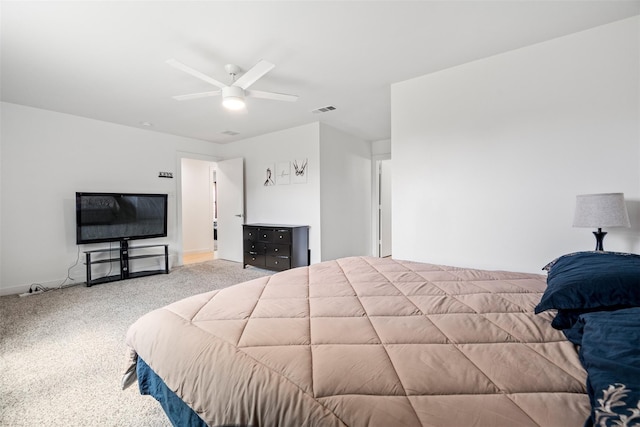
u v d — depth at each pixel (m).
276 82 2.88
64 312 2.79
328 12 1.84
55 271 3.73
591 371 0.64
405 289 1.48
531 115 2.25
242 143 5.37
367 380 0.75
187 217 6.39
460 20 1.93
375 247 5.61
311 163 4.38
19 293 3.43
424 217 2.74
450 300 1.30
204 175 6.70
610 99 1.99
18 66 2.49
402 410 0.64
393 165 2.91
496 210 2.41
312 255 4.41
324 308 1.22
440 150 2.65
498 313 1.15
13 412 1.45
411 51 2.31
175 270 4.64
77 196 3.70
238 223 5.32
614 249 1.99
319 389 0.73
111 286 3.71
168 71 2.60
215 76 2.69
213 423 0.84
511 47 2.27
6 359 1.94
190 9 1.79
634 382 0.54
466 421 0.61
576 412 0.61
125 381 1.32
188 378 0.93
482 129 2.45
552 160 2.19
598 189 2.04
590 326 0.80
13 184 3.44
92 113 3.79
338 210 4.72
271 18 1.88
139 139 4.54
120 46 2.19
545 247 2.22
